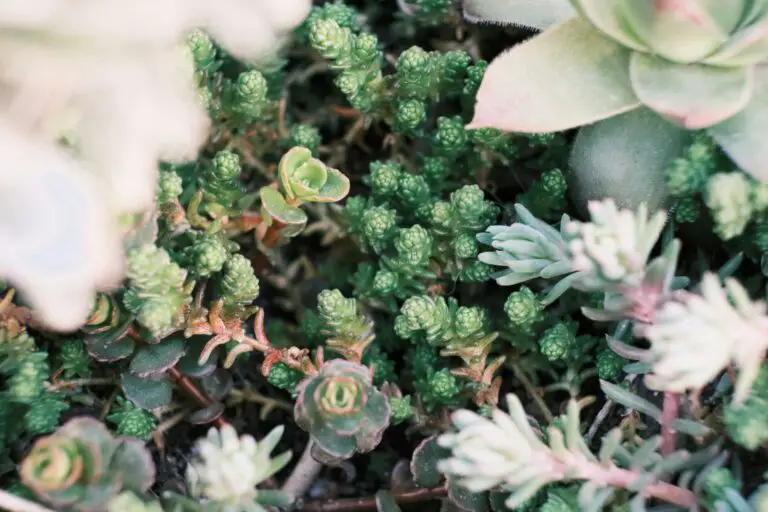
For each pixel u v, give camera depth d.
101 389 0.36
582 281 0.31
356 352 0.35
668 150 0.34
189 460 0.36
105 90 0.30
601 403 0.36
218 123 0.38
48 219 0.29
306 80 0.41
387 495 0.34
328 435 0.33
